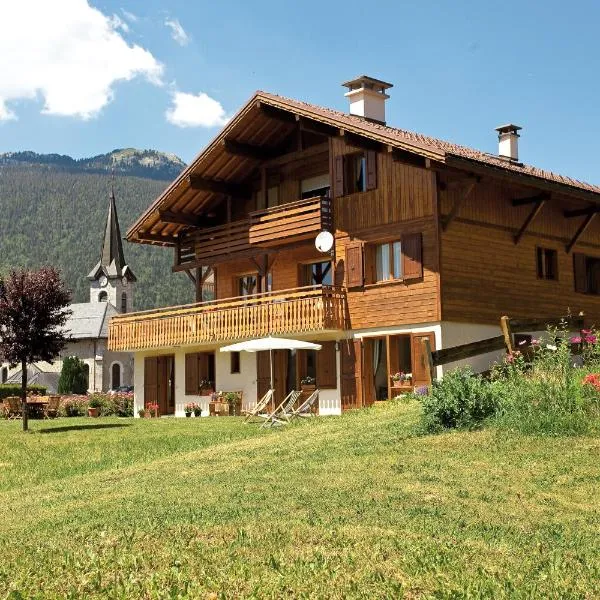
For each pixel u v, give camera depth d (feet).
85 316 228.63
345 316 79.25
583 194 80.02
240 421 76.28
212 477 40.83
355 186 80.18
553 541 24.77
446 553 23.17
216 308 93.35
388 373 75.41
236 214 96.12
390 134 70.38
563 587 20.03
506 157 91.66
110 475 48.03
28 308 75.92
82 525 31.55
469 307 73.72
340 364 79.61
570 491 31.04
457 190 74.33
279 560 23.03
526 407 43.62
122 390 200.34
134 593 20.83
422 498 31.04
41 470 55.88
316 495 32.81
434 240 72.18
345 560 22.74
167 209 94.58
